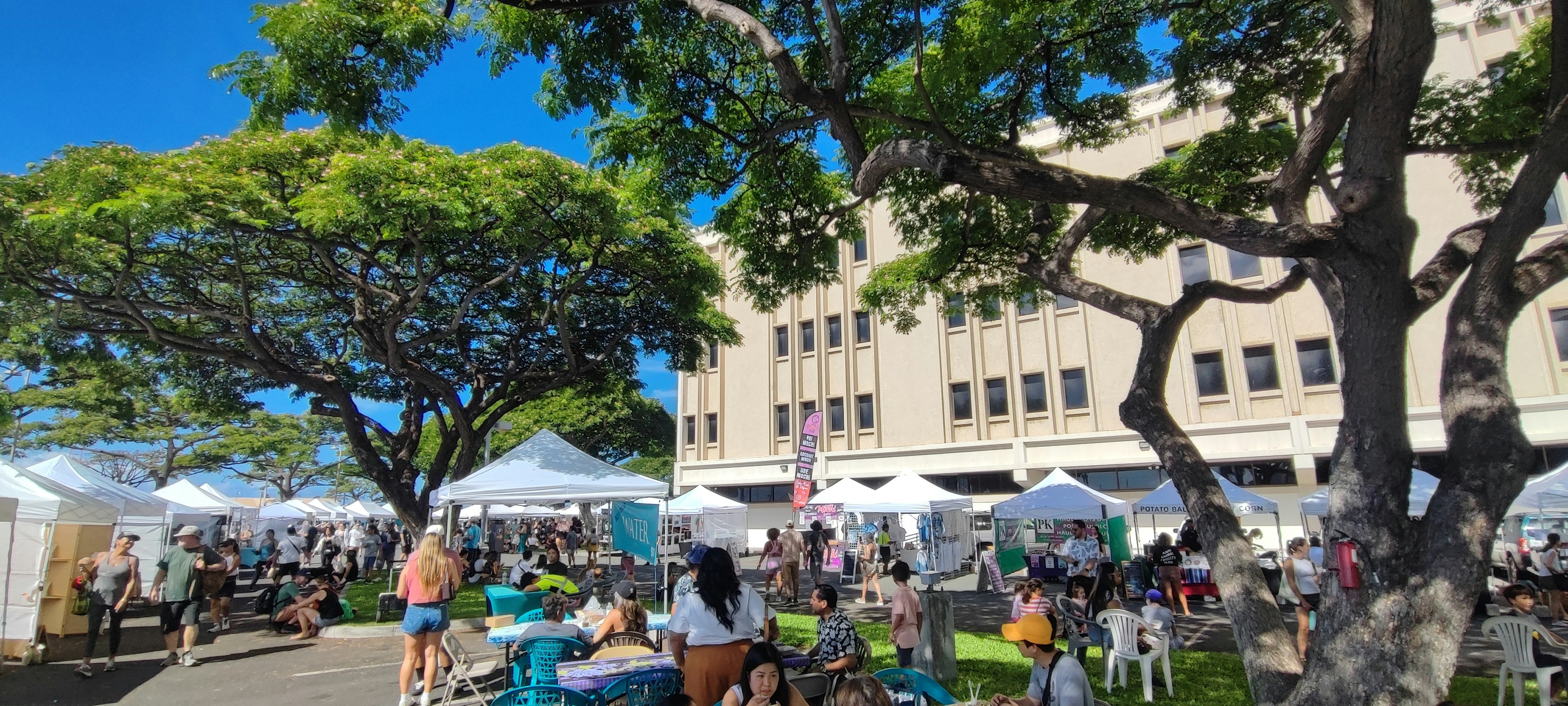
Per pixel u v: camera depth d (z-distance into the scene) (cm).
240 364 1473
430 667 720
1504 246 501
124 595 955
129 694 838
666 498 1112
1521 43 884
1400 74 493
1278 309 2194
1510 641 725
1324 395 2106
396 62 712
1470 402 495
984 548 2319
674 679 544
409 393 1883
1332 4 631
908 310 1452
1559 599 1261
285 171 1182
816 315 3041
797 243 1101
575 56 811
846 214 1182
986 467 2552
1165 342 707
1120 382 2391
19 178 1134
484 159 1233
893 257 2867
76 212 998
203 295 1445
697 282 1597
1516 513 1296
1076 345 2491
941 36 891
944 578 2116
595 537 3141
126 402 2997
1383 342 504
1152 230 1098
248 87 697
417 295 1337
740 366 3241
